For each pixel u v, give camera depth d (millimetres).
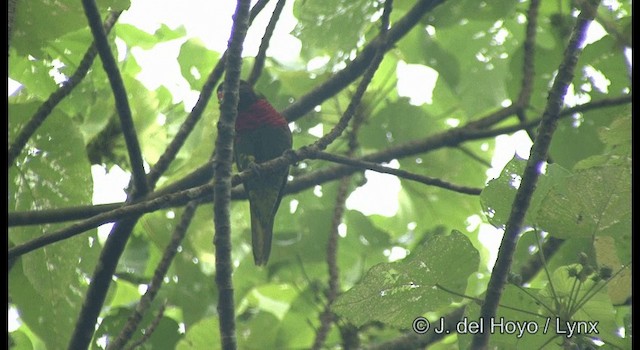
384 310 7312
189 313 12477
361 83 9867
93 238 10562
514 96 12320
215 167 8586
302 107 12602
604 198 6969
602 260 7375
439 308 7277
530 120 11820
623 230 7070
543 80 12234
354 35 12234
